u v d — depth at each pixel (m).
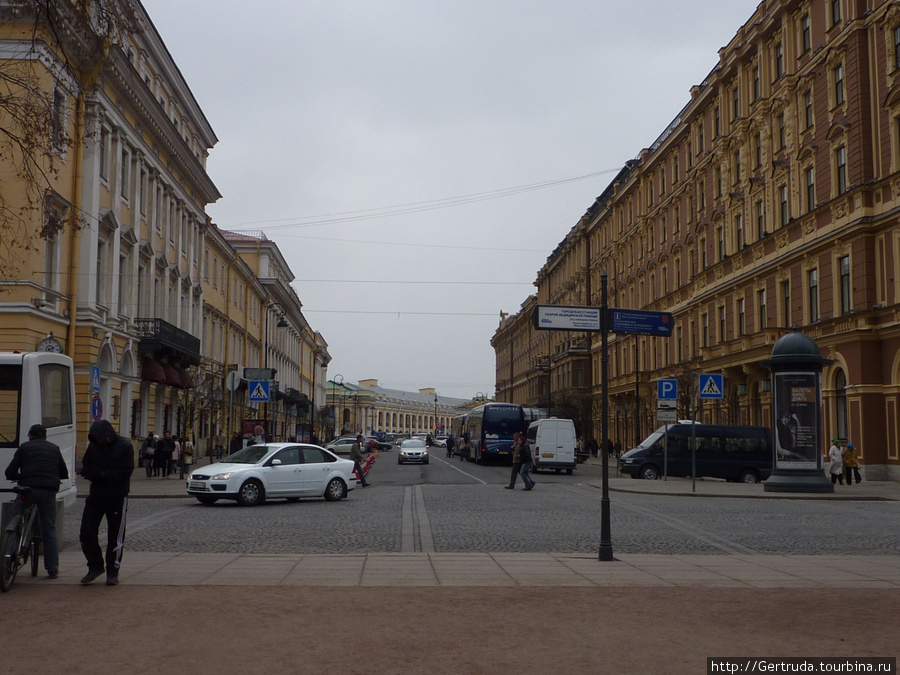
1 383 12.11
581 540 15.16
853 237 33.59
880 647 6.95
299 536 15.46
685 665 6.37
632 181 64.75
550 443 43.28
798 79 38.66
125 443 9.91
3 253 27.09
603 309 12.40
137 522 17.83
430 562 11.74
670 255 56.62
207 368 55.81
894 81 31.48
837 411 35.34
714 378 27.23
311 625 7.62
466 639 7.14
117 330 35.59
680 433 35.34
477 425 57.22
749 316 43.53
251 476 22.19
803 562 12.13
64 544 13.89
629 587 9.82
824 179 36.19
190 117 50.72
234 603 8.65
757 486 31.03
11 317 27.73
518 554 12.71
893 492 27.11
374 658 6.50
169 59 43.56
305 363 122.19
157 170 42.00
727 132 46.88
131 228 37.41
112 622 7.73
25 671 6.10
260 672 6.09
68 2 11.84
